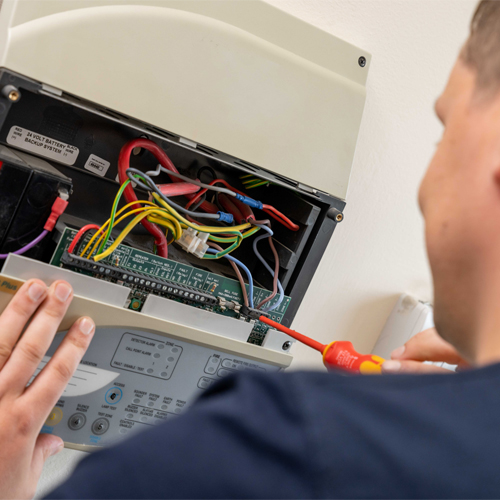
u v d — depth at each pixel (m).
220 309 0.76
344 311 1.09
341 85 0.80
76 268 0.65
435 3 0.96
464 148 0.31
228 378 0.28
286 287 0.82
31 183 0.62
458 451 0.22
